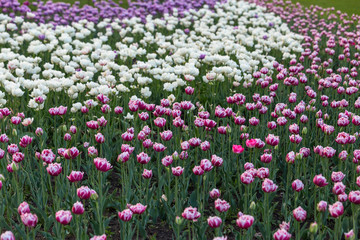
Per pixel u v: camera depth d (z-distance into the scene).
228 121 6.95
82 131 7.01
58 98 7.83
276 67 8.90
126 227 4.30
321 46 13.07
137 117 6.34
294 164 5.73
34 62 8.83
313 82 9.00
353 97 7.59
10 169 4.39
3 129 6.00
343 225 4.40
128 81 7.95
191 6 17.66
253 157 5.73
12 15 15.23
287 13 17.36
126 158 4.60
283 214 4.94
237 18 16.20
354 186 5.14
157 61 8.81
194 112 8.02
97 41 10.77
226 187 5.22
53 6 16.33
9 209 4.46
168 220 4.77
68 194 4.87
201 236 4.21
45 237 4.29
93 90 6.93
